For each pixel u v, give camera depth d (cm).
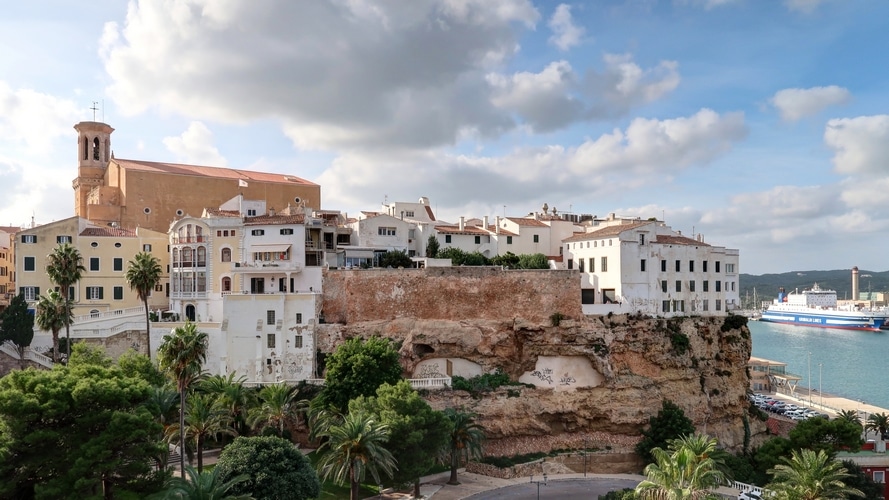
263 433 7556
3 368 8081
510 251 12150
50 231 9994
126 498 5094
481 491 7662
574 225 12912
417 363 9412
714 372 10675
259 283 9894
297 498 5434
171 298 10162
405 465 6731
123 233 10638
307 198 13075
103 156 12619
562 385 9706
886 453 8644
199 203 11869
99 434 5059
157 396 6444
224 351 8794
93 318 9331
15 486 4772
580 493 7769
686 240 11306
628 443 9419
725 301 11500
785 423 11912
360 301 9744
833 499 5838
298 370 9044
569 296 10056
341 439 6088
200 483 4578
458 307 9988
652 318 10394
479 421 8938
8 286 12212
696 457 6066
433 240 11331
